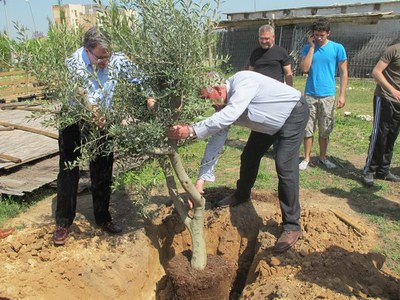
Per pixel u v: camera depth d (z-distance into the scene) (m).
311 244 4.32
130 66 3.61
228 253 4.87
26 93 11.83
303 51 6.76
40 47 3.60
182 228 5.04
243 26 20.27
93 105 3.65
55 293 4.05
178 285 3.96
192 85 3.52
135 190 5.57
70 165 3.82
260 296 3.63
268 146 4.81
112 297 4.29
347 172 6.82
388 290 3.74
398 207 5.48
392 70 5.89
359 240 4.55
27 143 7.43
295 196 4.34
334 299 3.49
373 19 16.80
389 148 6.23
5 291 3.80
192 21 3.33
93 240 4.67
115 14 3.44
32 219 5.30
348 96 14.52
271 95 4.06
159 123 3.60
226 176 6.61
